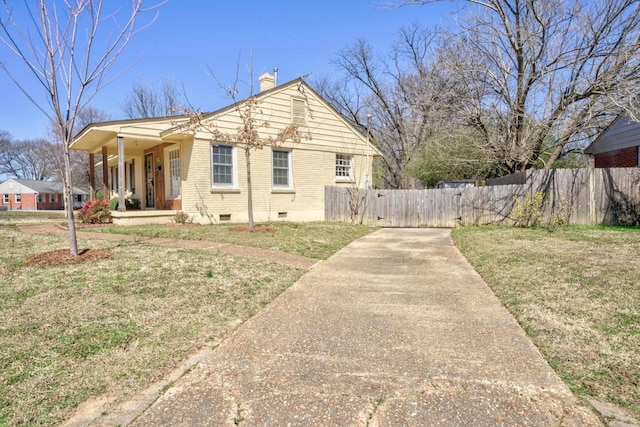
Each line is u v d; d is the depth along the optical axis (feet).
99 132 36.65
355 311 13.51
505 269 19.03
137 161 54.03
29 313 12.25
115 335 10.89
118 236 28.86
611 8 37.63
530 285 15.89
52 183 171.63
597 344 10.22
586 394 7.94
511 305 13.78
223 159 40.11
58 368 9.01
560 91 41.70
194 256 21.31
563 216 37.19
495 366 9.23
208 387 8.38
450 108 48.96
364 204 47.47
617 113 41.45
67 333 10.86
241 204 41.37
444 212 44.75
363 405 7.63
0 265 18.33
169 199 43.68
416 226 45.62
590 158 63.21
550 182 38.22
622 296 13.85
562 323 11.74
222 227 34.91
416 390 8.18
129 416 7.32
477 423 7.00
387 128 92.99
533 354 9.86
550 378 8.62
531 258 20.86
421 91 68.13
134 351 10.02
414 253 25.81
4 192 163.63
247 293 15.44
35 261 18.93
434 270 20.30
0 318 11.76
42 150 165.68
